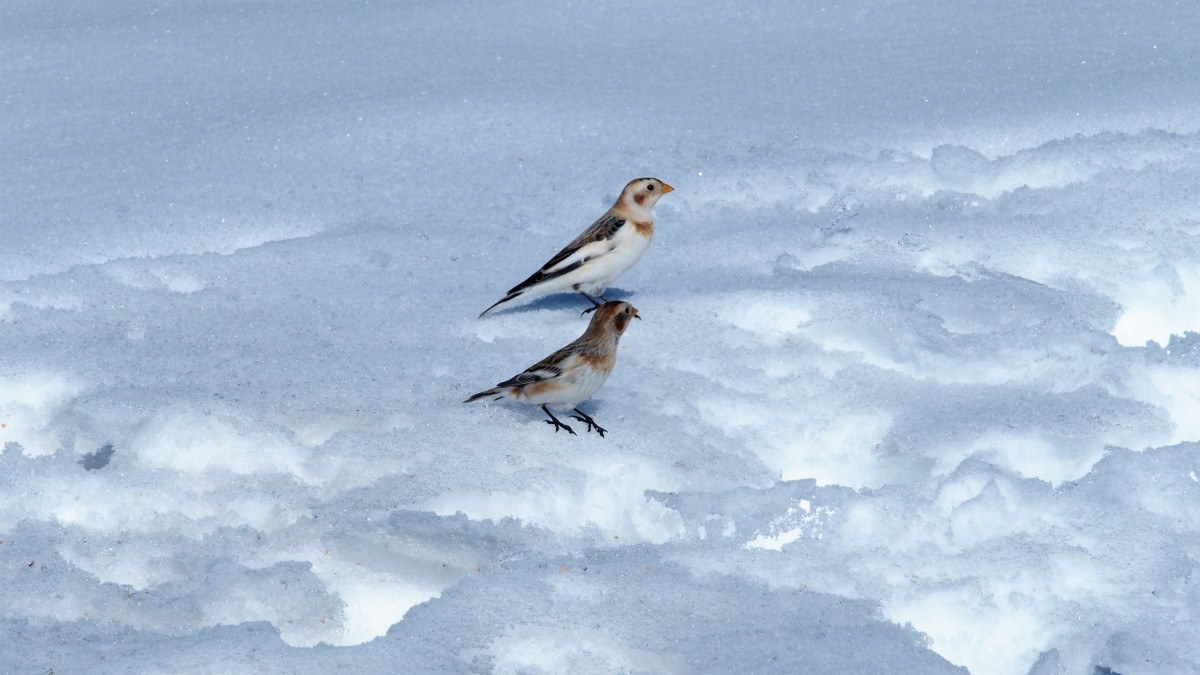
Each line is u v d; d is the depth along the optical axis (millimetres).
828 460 10008
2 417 10359
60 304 12180
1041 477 9727
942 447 9812
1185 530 8789
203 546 8977
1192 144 14664
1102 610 8172
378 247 13508
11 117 17234
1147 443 9867
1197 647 7828
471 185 15023
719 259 13180
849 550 8820
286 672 7539
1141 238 12789
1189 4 19734
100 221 14188
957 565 8570
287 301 12305
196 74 18734
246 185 15117
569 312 12102
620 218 11789
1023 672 8000
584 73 18234
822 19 20250
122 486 9414
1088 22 19266
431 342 11453
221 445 9844
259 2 22516
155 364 10969
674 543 8969
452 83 17906
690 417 10227
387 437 9898
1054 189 14094
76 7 22516
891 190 14422
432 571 8891
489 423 10039
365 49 19609
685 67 18359
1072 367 10758
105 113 17344
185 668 7559
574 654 7895
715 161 15203
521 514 9227
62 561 8742
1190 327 11945
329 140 16219
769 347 11227
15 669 7613
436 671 7602
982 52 18359
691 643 7930
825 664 7656
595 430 9930
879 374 10812
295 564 8773
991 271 12617
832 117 16312
